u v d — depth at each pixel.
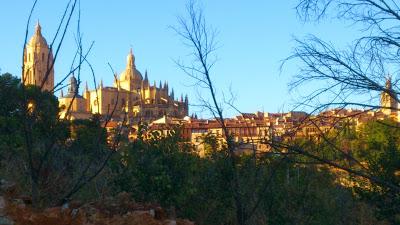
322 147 10.48
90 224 7.82
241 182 13.58
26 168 10.22
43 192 9.44
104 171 12.09
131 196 11.12
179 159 12.95
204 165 13.90
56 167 10.60
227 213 13.74
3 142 12.55
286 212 15.16
